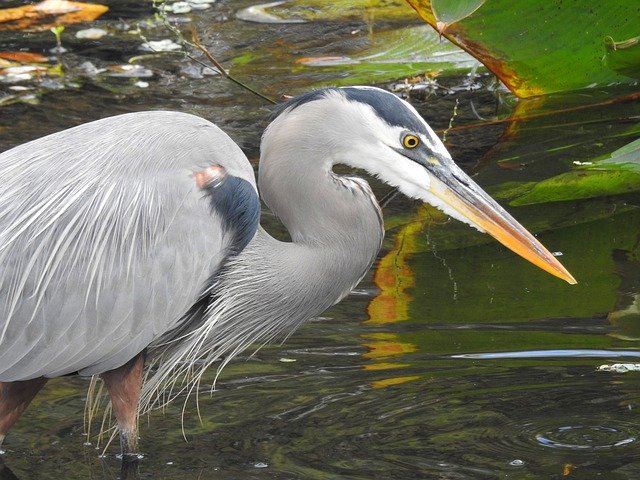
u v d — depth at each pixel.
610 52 13.60
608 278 11.04
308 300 9.15
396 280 11.26
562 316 10.45
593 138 13.87
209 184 8.62
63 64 16.39
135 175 8.55
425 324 10.41
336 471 8.23
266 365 9.91
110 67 16.31
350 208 9.02
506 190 12.67
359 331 10.37
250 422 9.02
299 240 9.12
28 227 8.40
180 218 8.52
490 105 15.15
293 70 16.12
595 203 12.66
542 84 15.12
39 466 8.45
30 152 8.77
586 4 14.20
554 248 11.63
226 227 8.69
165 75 16.05
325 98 8.99
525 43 14.51
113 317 8.47
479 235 12.19
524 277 11.23
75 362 8.51
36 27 17.83
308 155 8.95
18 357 8.38
